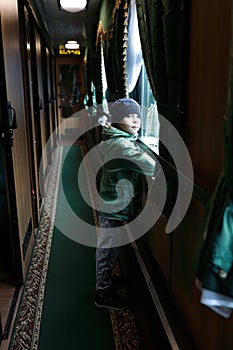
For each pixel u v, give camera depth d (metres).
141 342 2.11
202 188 1.43
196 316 1.55
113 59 3.69
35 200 3.73
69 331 2.21
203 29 1.40
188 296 1.67
